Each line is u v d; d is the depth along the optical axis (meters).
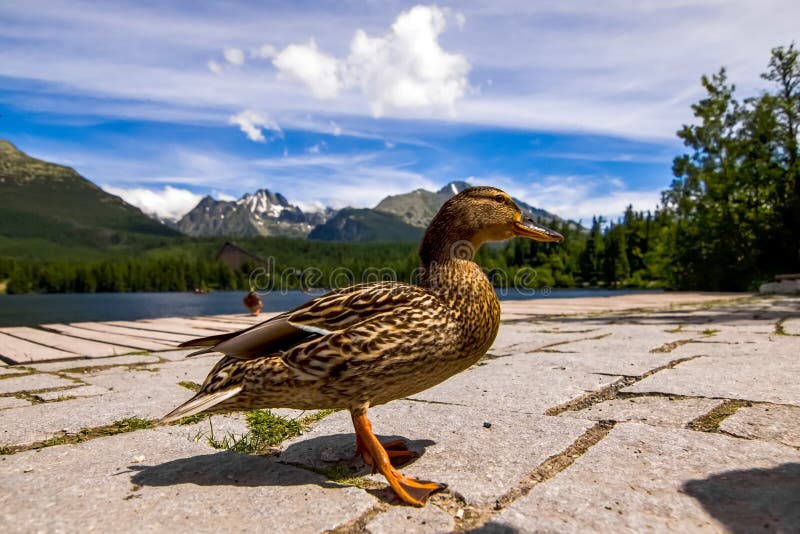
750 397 0.64
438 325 0.43
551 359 0.99
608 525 0.34
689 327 1.49
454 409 0.65
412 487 0.41
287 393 0.43
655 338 1.26
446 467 0.46
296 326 0.43
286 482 0.43
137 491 0.41
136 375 0.94
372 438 0.42
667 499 0.37
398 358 0.42
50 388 0.83
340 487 0.42
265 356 0.43
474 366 0.94
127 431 0.60
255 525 0.35
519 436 0.53
